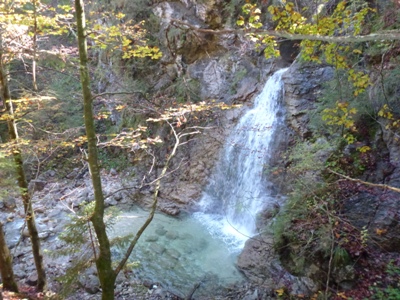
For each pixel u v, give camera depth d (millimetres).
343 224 4926
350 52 6242
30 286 5629
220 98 9922
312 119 6836
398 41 5465
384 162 5551
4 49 4551
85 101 3248
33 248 5215
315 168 5746
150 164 10492
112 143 5223
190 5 10125
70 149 11062
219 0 9547
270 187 7520
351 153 5902
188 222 8258
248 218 7504
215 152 9367
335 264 4516
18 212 8586
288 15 3578
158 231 7754
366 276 4332
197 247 7059
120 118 11570
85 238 3600
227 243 7172
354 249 4590
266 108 8539
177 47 10289
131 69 11172
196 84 10273
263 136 8164
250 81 9453
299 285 4996
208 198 8984
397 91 5520
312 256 4855
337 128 6375
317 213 5242
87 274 5773
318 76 7469
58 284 5707
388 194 5113
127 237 3787
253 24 3537
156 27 10680
